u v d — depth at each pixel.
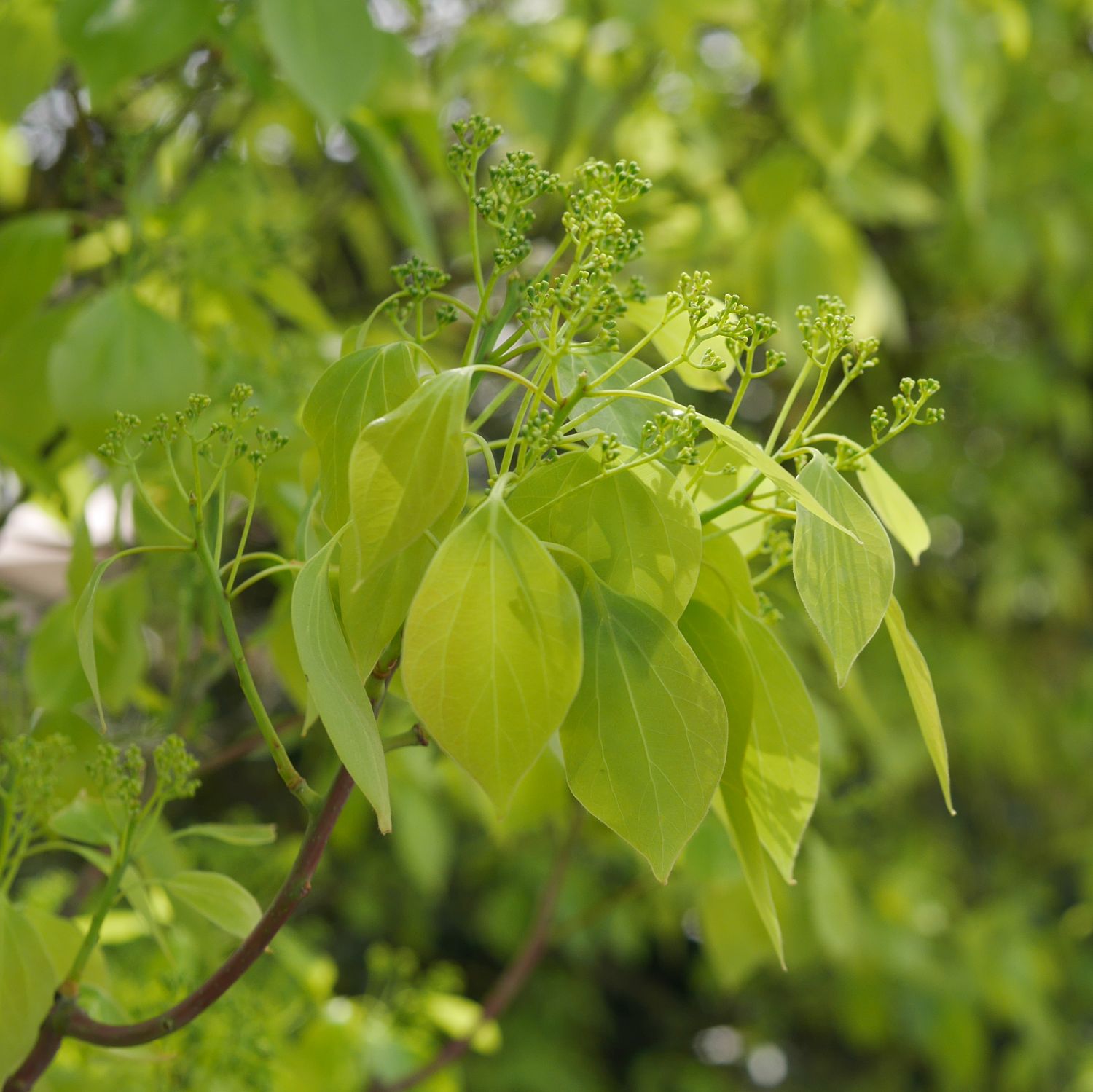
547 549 0.89
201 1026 1.25
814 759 0.96
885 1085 4.66
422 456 0.87
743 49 2.55
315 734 2.27
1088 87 3.81
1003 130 3.85
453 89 2.16
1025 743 4.45
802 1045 4.88
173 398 1.18
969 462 4.55
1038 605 4.83
